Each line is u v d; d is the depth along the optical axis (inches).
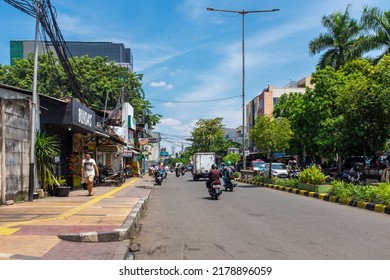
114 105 1668.3
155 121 2172.7
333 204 614.9
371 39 1150.3
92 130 829.2
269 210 542.6
